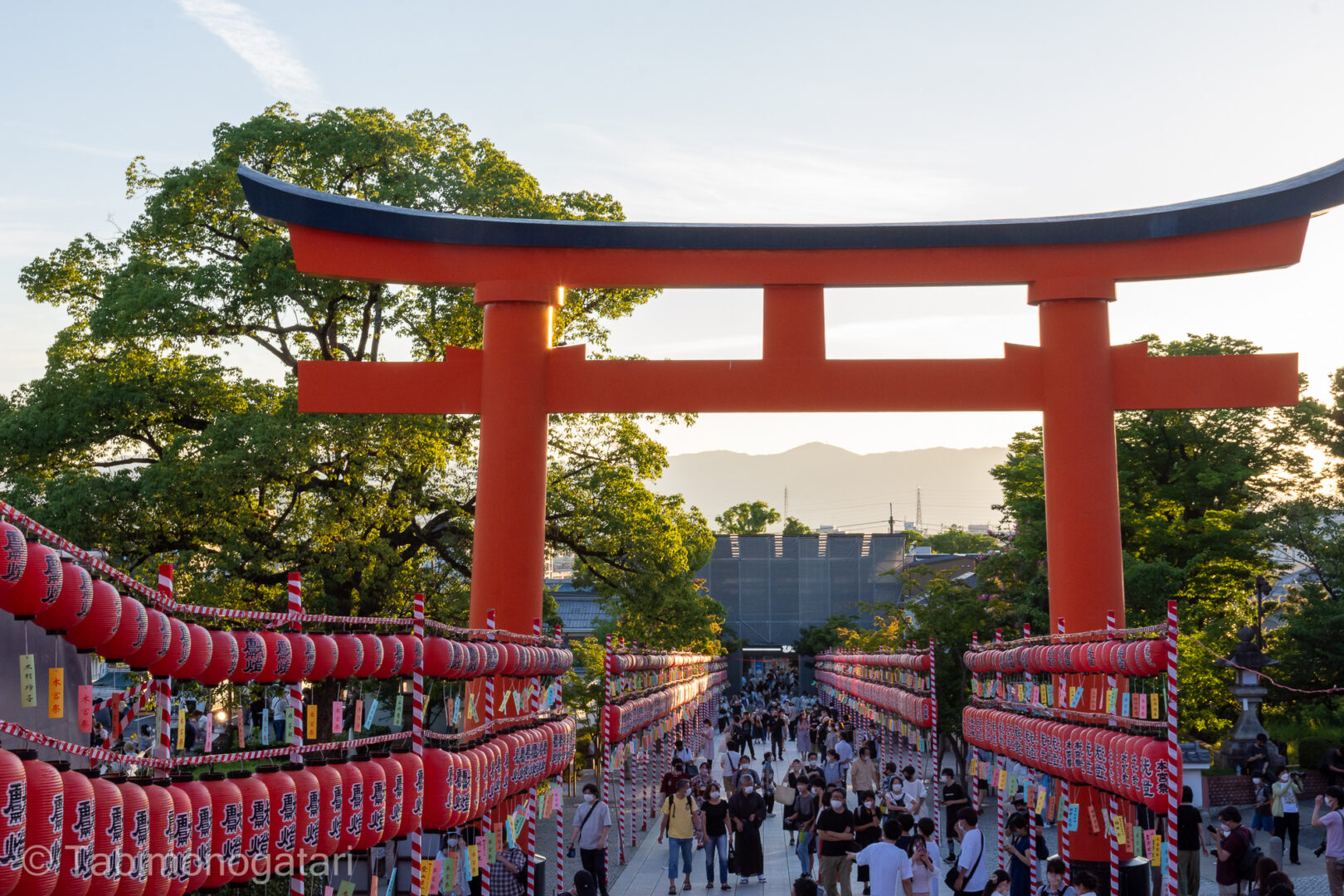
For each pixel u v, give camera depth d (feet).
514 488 55.52
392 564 77.66
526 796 43.62
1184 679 85.97
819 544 237.45
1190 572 104.22
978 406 56.29
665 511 93.35
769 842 72.49
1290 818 63.82
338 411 56.44
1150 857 33.17
